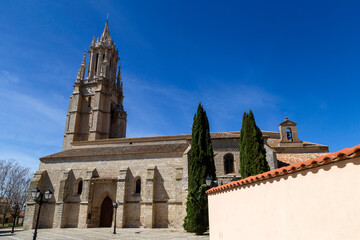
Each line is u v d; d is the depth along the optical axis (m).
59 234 27.19
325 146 31.75
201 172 23.44
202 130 25.06
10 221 76.81
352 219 4.59
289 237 6.48
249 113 24.12
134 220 31.91
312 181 5.80
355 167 4.65
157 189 32.38
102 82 61.12
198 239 19.47
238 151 29.52
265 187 7.97
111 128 63.12
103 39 68.56
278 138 39.06
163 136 43.34
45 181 37.47
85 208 32.91
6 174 54.50
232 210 10.62
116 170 35.06
